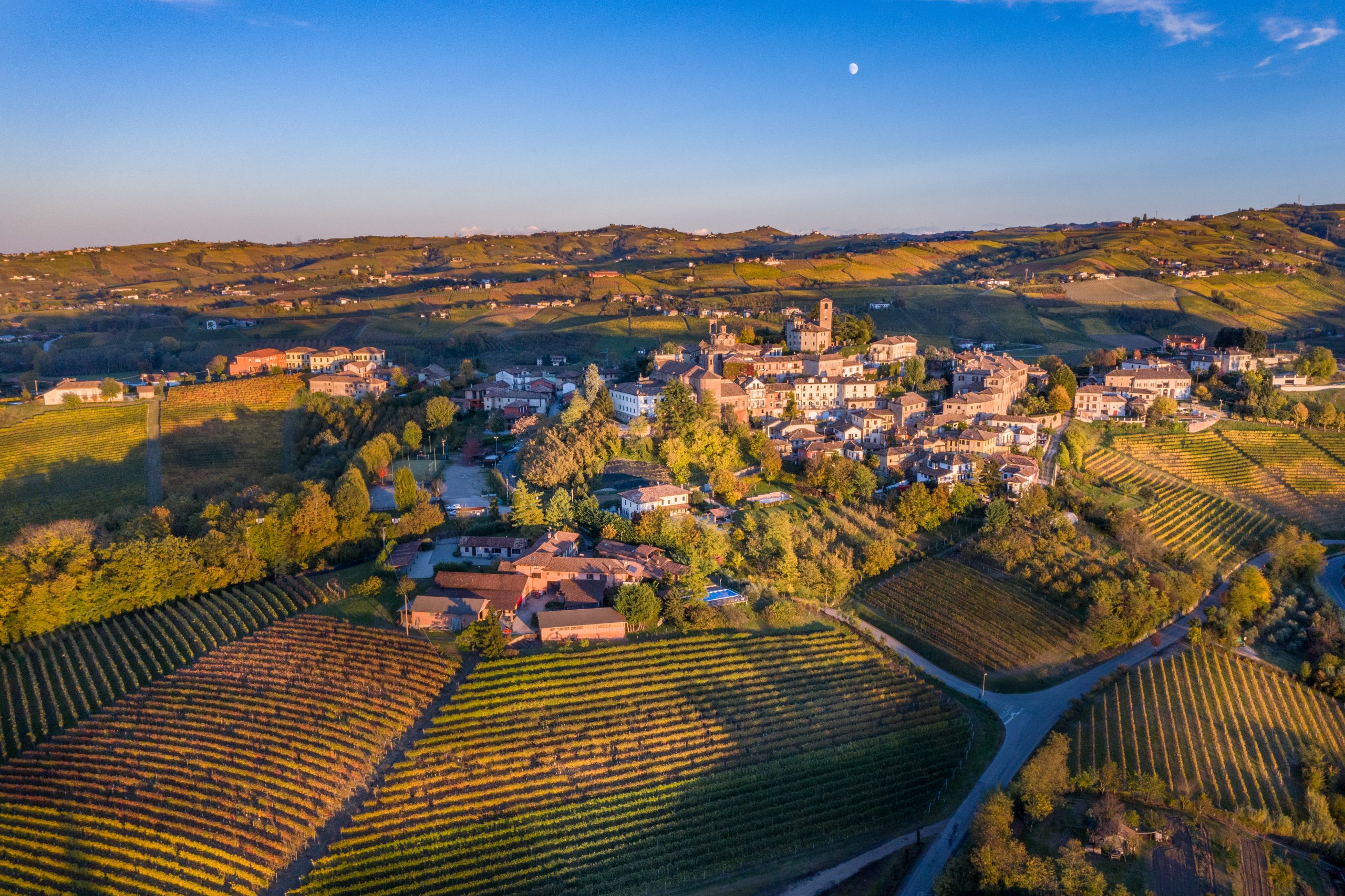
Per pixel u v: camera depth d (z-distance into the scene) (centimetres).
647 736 12275
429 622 13850
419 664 12912
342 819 10481
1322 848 11412
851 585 17450
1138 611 15925
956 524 19825
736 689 13475
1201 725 13750
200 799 10556
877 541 18288
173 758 11206
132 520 18200
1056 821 11375
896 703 13812
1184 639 16412
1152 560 18012
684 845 10738
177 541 15775
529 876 10094
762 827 11162
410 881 9838
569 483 19612
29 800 10581
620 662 13538
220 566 15825
